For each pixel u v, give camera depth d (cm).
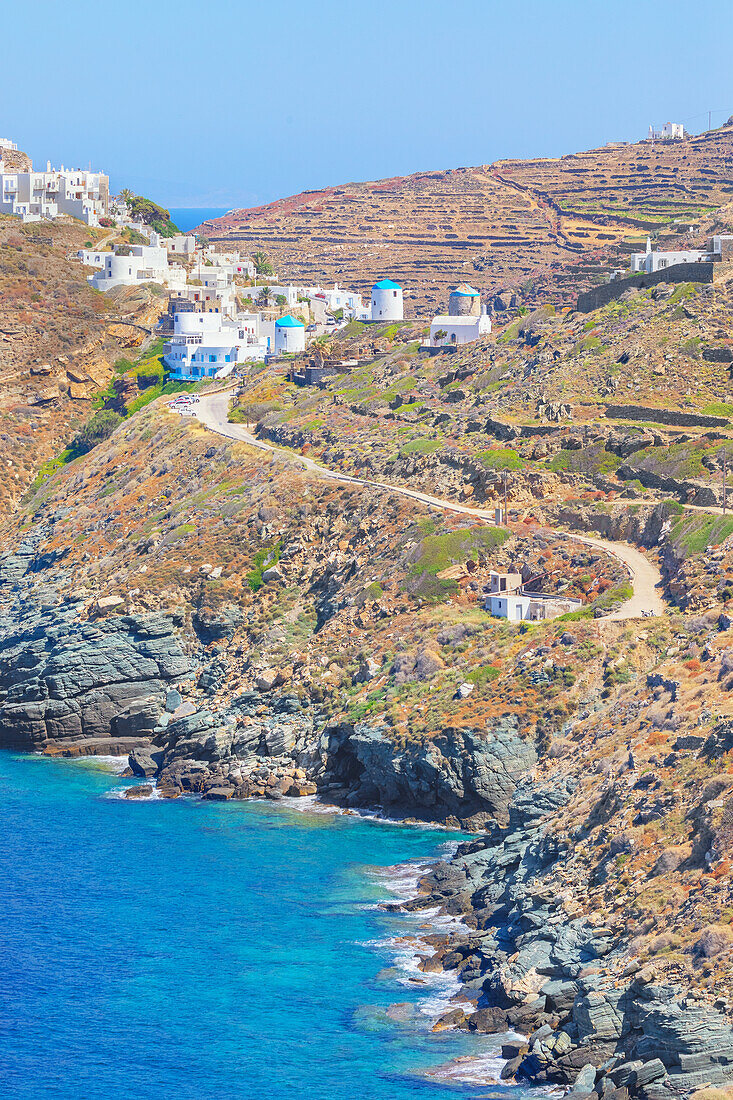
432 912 13088
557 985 10562
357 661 18100
